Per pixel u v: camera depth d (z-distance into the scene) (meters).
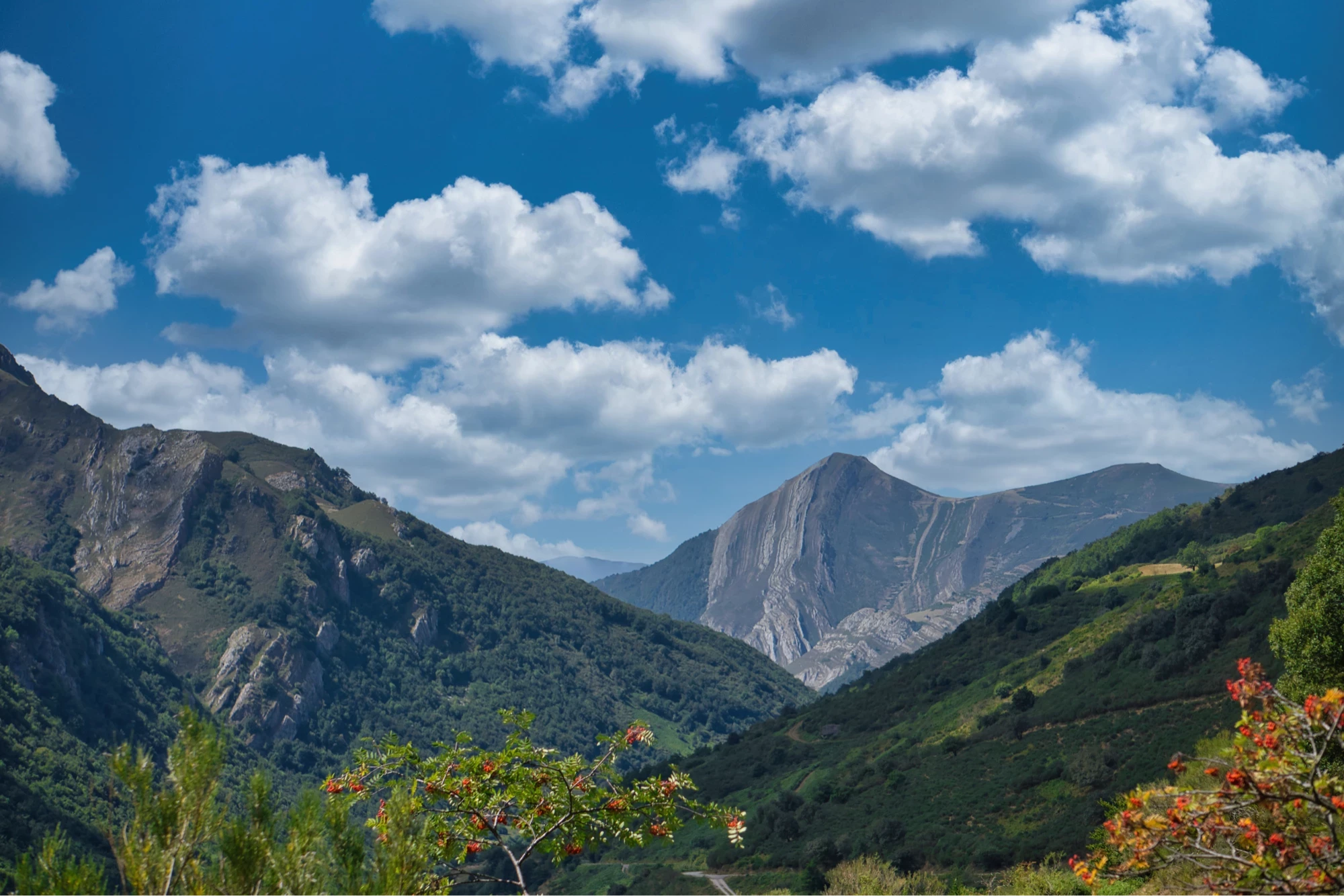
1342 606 30.08
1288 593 33.19
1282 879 6.05
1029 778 80.56
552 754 11.37
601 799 11.27
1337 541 31.42
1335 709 6.31
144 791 6.46
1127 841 6.93
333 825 7.02
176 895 6.40
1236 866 6.43
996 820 75.88
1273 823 6.36
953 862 70.12
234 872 6.43
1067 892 21.81
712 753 167.62
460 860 10.80
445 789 10.66
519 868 10.54
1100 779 74.00
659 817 11.34
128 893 6.26
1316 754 6.20
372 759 11.05
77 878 6.07
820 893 66.50
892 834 79.38
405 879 6.96
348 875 6.89
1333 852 6.04
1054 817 71.25
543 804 10.97
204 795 6.61
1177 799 6.78
